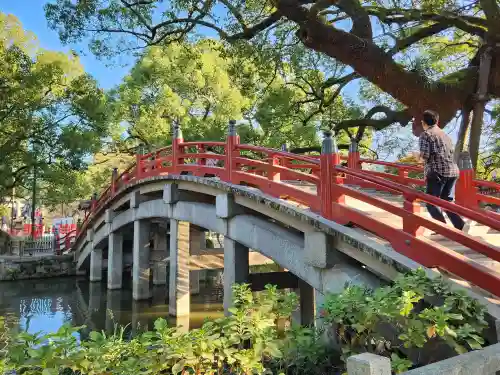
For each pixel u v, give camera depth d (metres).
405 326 3.69
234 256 8.88
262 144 18.88
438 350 4.15
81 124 24.08
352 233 5.82
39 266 21.17
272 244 7.69
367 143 20.81
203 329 3.83
